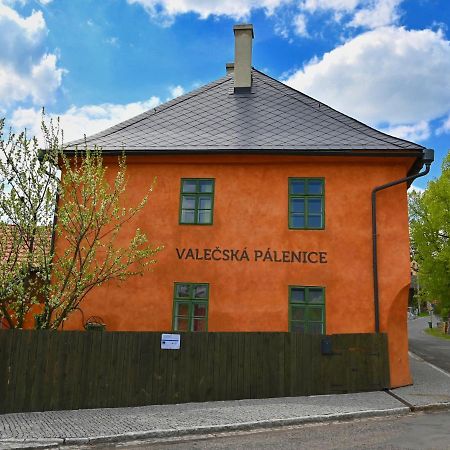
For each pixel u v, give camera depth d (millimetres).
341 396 11578
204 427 8453
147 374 10586
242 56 17578
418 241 28766
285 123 15406
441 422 9219
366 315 13219
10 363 9656
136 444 7695
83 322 13797
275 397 11406
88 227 11867
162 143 14656
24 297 11547
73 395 10000
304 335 11898
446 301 28375
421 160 13562
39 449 7375
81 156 13609
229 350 11242
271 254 13766
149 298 13828
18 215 11516
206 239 14039
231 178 14305
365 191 13852
